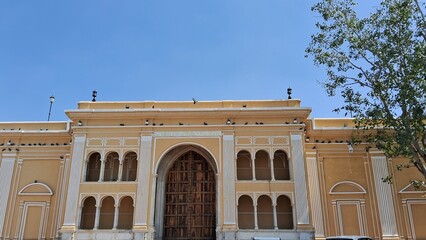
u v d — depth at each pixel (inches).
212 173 1149.7
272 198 1048.2
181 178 1150.3
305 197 1038.4
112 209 1099.3
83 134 1116.5
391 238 1079.6
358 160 1171.3
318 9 804.0
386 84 736.3
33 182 1181.1
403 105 720.3
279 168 1131.9
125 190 1065.5
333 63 792.9
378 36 751.1
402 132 724.7
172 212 1117.7
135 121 1127.0
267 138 1102.4
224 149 1087.0
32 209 1159.6
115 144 1109.1
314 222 1109.7
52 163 1202.0
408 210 1107.9
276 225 1026.1
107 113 1115.3
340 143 1182.9
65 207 1048.2
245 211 1083.3
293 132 1100.5
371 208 1120.8
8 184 1178.6
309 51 811.4
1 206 1155.3
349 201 1133.7
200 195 1130.0
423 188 1119.6
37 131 1215.6
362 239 836.6
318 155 1179.9
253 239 996.6
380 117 768.3
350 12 796.0
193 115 1113.4
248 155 1141.7
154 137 1109.1
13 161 1203.2
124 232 1022.4
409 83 705.0
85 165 1098.7
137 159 1099.9
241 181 1062.4
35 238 1126.4
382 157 1157.7
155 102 1157.7
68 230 1021.2
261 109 1103.6
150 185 1060.5
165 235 1096.8
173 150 1140.5
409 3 730.2
